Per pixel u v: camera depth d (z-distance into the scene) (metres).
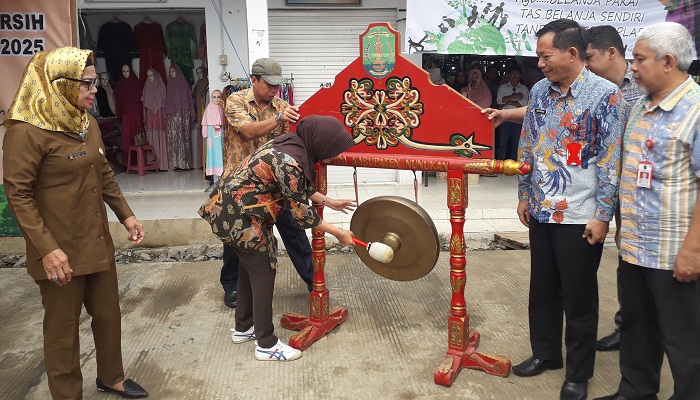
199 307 4.01
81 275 2.53
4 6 4.57
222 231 2.99
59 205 2.44
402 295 4.16
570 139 2.58
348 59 7.60
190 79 9.17
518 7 5.64
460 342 3.07
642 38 2.25
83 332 3.60
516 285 4.34
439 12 5.61
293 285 4.42
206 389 2.94
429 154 2.99
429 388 2.91
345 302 4.04
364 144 3.17
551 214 2.67
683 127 2.19
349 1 7.41
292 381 3.00
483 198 6.98
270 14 7.41
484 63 8.51
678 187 2.24
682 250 2.21
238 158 3.71
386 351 3.31
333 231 3.04
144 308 3.99
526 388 2.90
